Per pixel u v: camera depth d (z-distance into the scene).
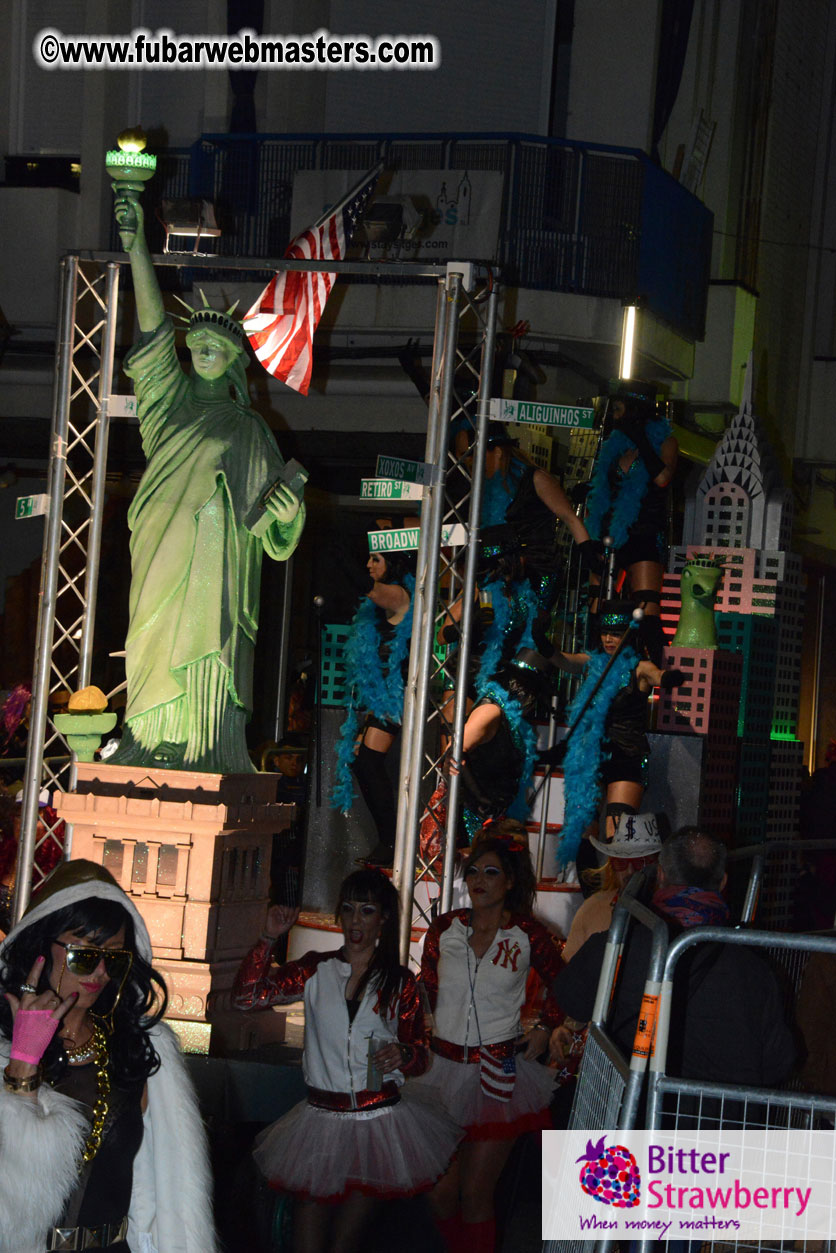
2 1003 2.98
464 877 5.50
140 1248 2.99
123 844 7.57
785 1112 4.16
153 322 8.09
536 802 9.41
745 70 16.88
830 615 21.55
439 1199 5.32
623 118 14.82
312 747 9.46
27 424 14.60
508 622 9.07
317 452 14.15
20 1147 2.75
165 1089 3.04
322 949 8.79
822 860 10.94
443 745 8.77
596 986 4.52
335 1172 4.86
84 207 14.54
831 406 19.91
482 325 8.30
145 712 7.88
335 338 13.67
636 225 13.84
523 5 15.08
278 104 14.86
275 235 14.18
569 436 13.68
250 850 7.80
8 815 8.91
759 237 17.72
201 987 7.31
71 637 8.68
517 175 13.70
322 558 15.49
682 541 10.94
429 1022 5.48
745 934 3.44
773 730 10.86
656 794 9.05
